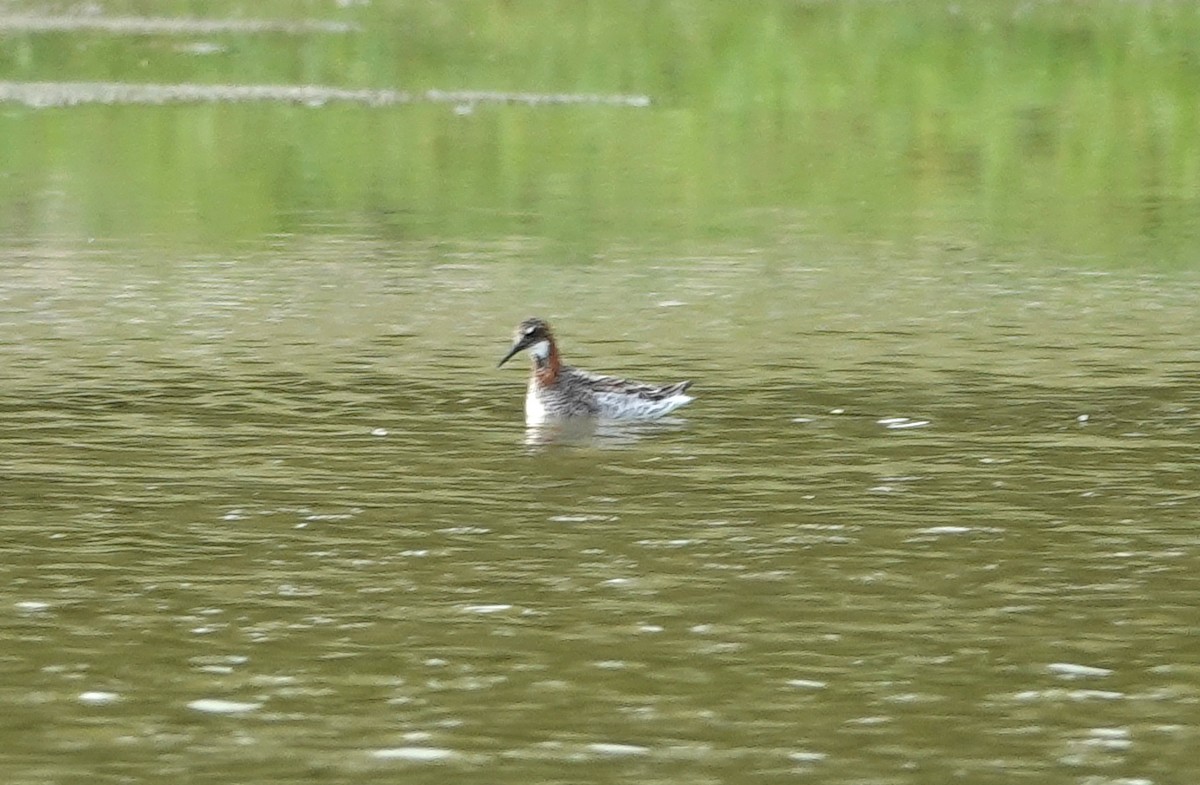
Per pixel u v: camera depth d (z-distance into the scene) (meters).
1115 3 57.59
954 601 13.63
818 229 30.77
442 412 19.12
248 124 40.66
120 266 26.97
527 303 24.84
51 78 46.38
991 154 38.97
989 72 48.47
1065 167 37.72
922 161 38.09
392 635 12.95
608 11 56.97
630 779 10.80
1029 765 10.98
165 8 58.16
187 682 12.12
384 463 17.20
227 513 15.66
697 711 11.72
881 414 19.05
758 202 33.28
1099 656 12.61
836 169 37.00
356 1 60.25
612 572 14.23
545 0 58.69
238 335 22.66
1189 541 14.98
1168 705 11.80
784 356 21.83
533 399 18.97
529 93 45.84
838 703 11.83
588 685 12.10
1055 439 18.06
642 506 15.91
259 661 12.48
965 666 12.42
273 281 26.06
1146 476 16.81
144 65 48.44
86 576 14.12
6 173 34.78
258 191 33.59
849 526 15.36
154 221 30.67
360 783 10.73
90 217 30.88
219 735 11.35
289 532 15.18
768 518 15.58
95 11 57.19
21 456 17.31
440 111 42.91
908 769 10.94
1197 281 26.70
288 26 55.16
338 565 14.39
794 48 51.47
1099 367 21.23
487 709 11.73
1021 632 13.04
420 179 35.06
